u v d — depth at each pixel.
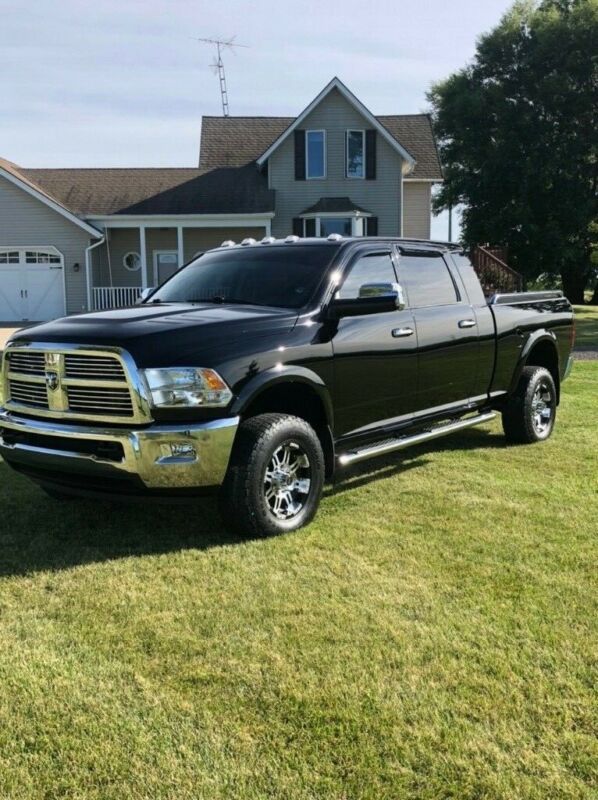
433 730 2.66
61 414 4.43
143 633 3.38
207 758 2.52
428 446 7.08
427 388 5.84
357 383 5.15
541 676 3.00
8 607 3.66
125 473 4.20
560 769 2.46
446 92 37.06
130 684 2.97
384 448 5.48
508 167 35.00
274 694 2.88
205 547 4.45
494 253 26.17
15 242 24.45
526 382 6.98
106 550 4.43
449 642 3.27
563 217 34.66
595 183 35.75
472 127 36.31
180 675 3.03
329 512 5.08
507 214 35.03
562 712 2.76
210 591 3.82
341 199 26.34
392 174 26.42
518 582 3.89
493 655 3.16
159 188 26.16
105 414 4.29
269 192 25.80
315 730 2.66
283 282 5.28
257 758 2.52
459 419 6.54
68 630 3.42
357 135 26.36
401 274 5.78
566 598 3.70
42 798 2.36
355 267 5.39
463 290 6.39
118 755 2.54
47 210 24.33
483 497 5.40
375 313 4.95
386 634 3.34
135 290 24.55
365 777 2.43
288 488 4.71
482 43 36.25
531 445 7.08
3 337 18.58
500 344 6.62
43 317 24.95
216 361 4.30
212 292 5.51
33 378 4.57
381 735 2.63
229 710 2.79
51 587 3.89
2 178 24.09
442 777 2.43
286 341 4.67
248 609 3.61
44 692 2.91
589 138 34.34
